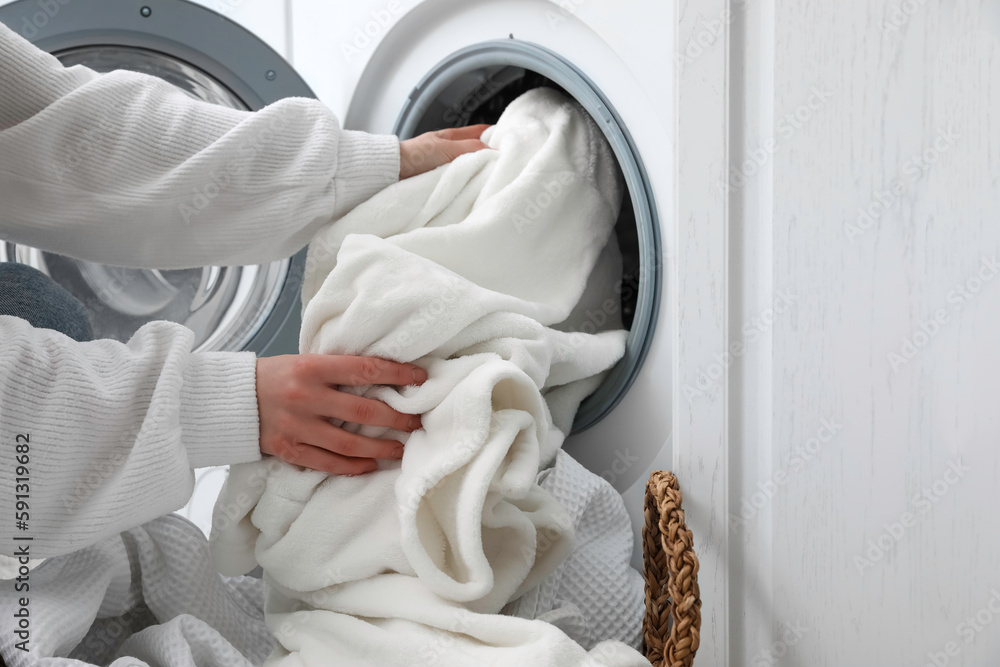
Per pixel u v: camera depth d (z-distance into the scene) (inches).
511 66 41.9
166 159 31.0
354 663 25.6
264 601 34.5
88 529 24.7
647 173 34.7
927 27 25.0
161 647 25.4
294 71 47.6
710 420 30.4
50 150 30.2
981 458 25.0
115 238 31.8
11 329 24.7
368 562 27.7
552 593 31.0
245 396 27.6
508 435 26.9
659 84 33.2
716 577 30.6
